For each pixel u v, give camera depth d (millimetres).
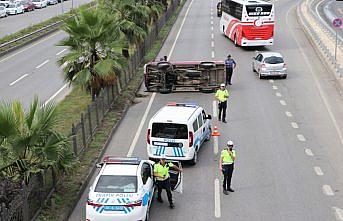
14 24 91938
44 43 73625
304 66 55031
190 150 28484
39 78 51812
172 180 25188
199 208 24078
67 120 36219
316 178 27141
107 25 38188
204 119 31859
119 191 21281
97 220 20938
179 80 45656
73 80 37906
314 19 85125
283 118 37562
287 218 22938
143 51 57812
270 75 49031
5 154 21656
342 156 30078
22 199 20438
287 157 30078
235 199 24953
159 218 23078
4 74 54312
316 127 35469
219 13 97062
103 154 30875
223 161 25250
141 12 55438
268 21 63188
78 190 25188
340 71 48469
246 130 35062
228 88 46562
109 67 37188
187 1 129500
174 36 76938
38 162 22391
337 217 22922
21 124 22312
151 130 28688
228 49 65438
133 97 43688
